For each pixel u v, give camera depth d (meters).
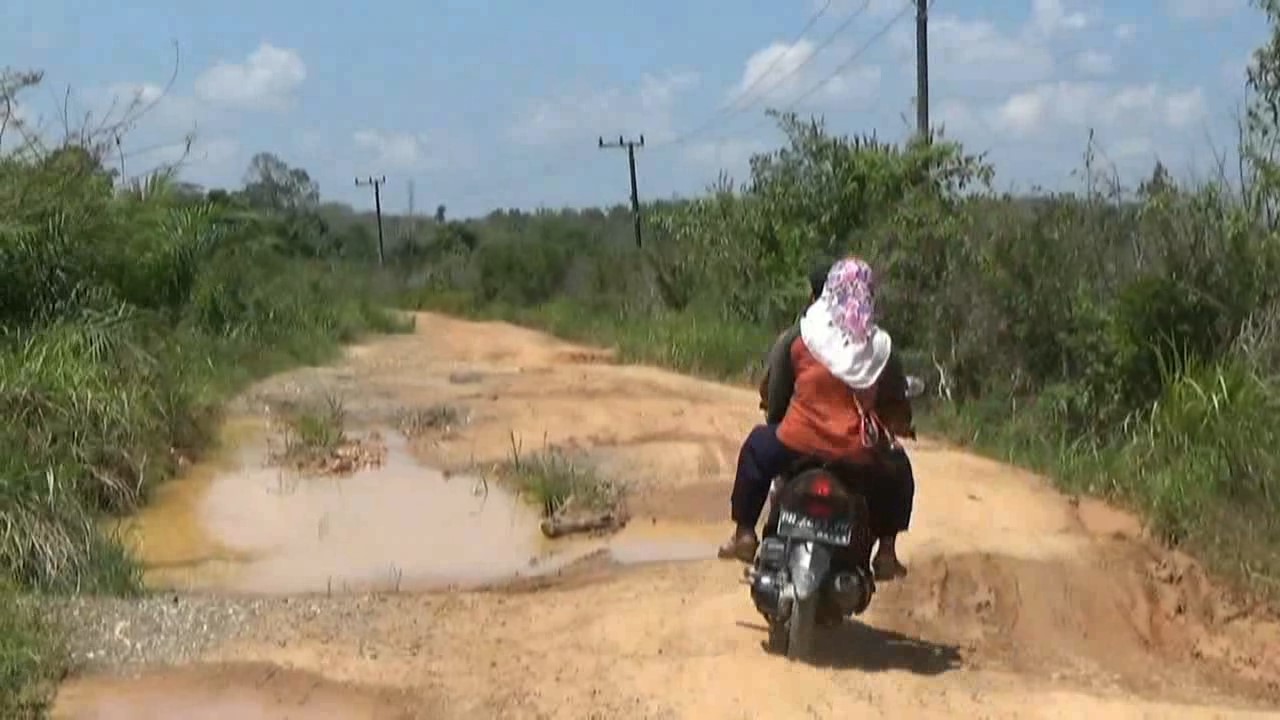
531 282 43.34
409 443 12.41
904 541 8.32
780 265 20.47
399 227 74.88
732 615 7.06
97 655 6.42
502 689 6.06
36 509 7.77
